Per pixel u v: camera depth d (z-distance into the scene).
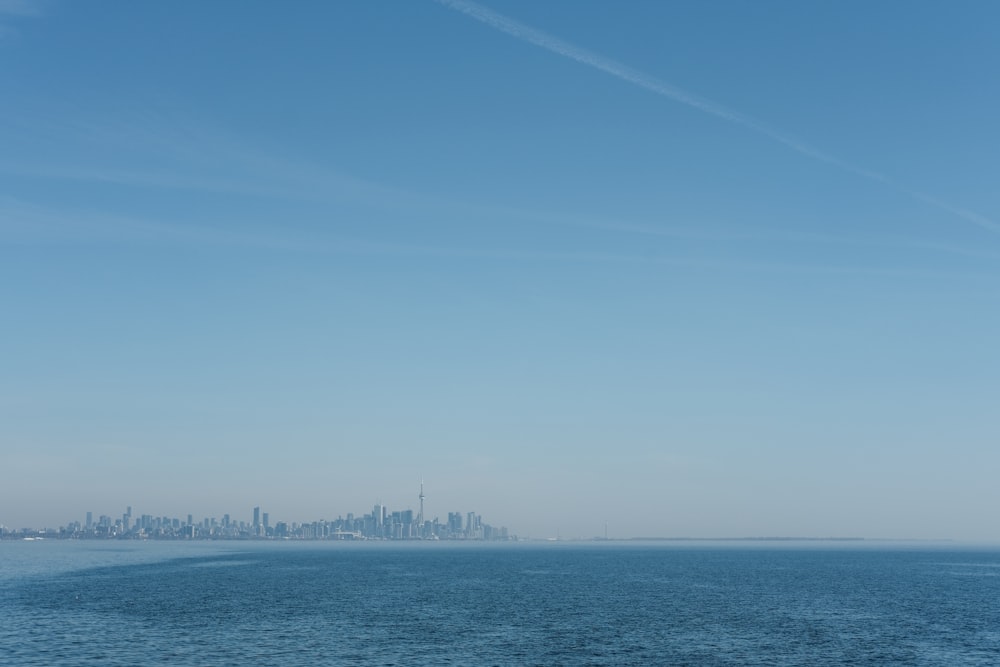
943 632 98.56
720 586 174.12
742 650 84.44
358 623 103.94
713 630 99.00
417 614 114.81
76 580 179.25
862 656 81.56
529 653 81.94
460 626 101.56
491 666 75.31
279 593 148.88
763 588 168.62
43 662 75.75
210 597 139.25
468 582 183.88
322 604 128.62
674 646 86.69
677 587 170.50
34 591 148.88
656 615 114.88
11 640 87.88
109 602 128.62
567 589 163.38
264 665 75.12
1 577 189.00
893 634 96.56
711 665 76.38
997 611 122.75
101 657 78.38
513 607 125.50
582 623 105.06
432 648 84.56
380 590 158.12
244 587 162.75
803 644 88.56
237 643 87.12
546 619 109.44
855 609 124.75
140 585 165.12
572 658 79.44
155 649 82.94
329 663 76.31
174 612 114.81
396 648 84.50
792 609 124.31
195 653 80.81
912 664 77.81
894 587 172.88
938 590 164.38
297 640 89.38
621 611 120.06
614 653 82.25
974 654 83.31
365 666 75.00
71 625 100.06
